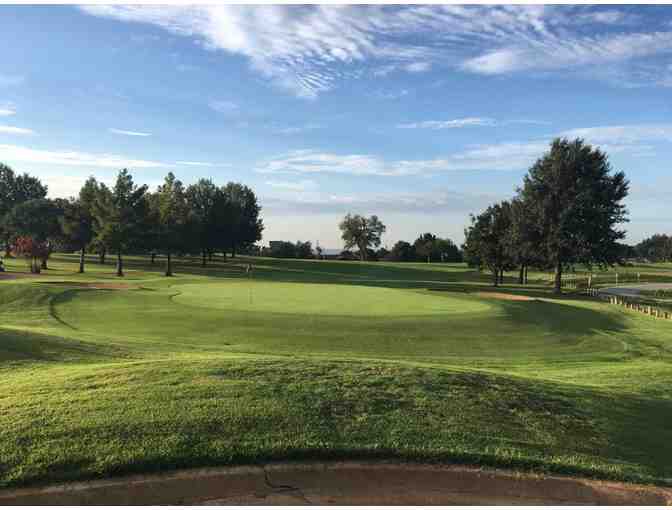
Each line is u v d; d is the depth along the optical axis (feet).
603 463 19.84
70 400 22.39
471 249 173.27
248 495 16.39
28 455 17.62
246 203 323.78
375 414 22.44
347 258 421.18
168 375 26.37
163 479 16.99
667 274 271.28
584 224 139.13
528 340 57.26
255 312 63.93
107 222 165.78
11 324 57.00
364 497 16.58
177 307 68.33
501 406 24.57
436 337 55.26
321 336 52.65
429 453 19.47
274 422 20.92
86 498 15.78
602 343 58.75
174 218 184.75
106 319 60.44
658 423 25.46
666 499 17.56
